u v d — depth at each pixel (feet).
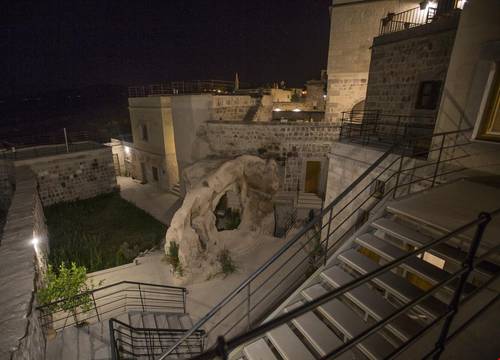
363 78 45.88
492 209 11.42
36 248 24.40
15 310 15.34
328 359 4.26
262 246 38.96
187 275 31.86
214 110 51.90
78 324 22.15
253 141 47.14
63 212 51.62
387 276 9.54
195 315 26.91
